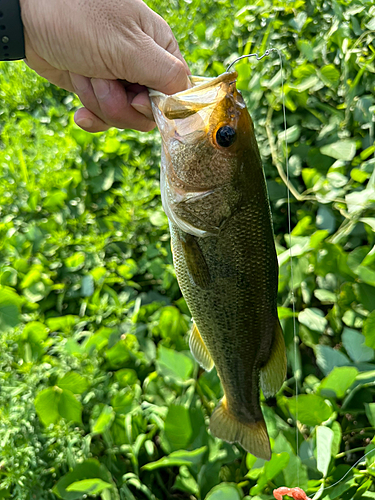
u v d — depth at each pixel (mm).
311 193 562
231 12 788
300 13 642
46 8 335
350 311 502
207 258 341
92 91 377
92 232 659
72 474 463
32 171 716
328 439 422
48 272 629
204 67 709
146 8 353
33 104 895
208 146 321
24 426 488
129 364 546
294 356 484
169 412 458
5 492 468
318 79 584
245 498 436
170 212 340
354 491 425
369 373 454
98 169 699
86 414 523
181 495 507
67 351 530
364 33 567
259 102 627
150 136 704
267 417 480
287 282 523
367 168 518
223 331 363
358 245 522
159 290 630
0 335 535
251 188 330
